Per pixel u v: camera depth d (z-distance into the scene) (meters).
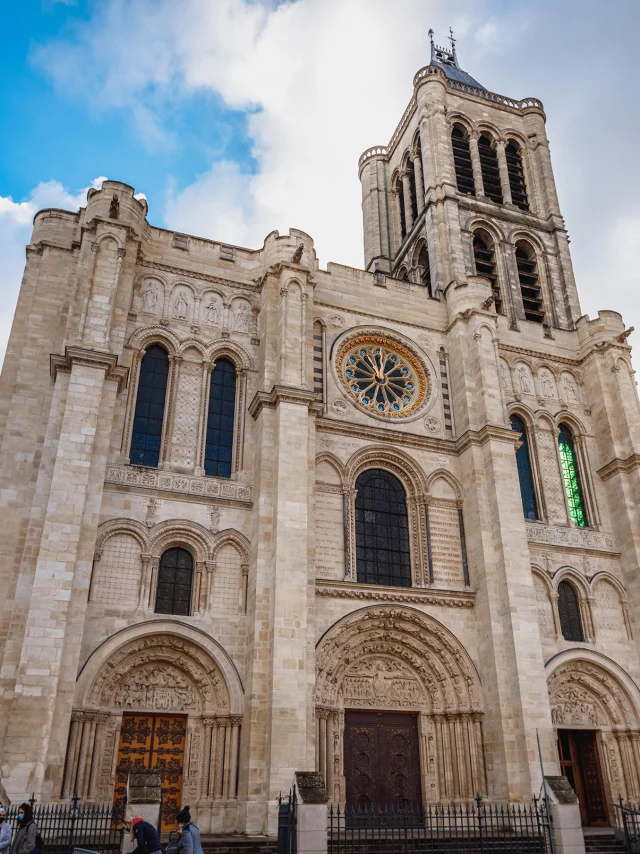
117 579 31.44
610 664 38.34
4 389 35.12
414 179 62.28
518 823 30.84
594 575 40.62
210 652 31.27
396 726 34.53
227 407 38.38
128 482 33.53
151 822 21.14
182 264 40.38
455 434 42.03
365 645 34.91
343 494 37.44
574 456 45.47
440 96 59.59
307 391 36.12
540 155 60.03
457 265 50.19
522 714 32.97
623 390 45.66
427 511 38.81
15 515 31.98
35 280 38.16
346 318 43.06
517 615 35.19
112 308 34.94
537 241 55.53
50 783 25.92
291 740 28.98
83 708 28.34
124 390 35.38
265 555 32.81
